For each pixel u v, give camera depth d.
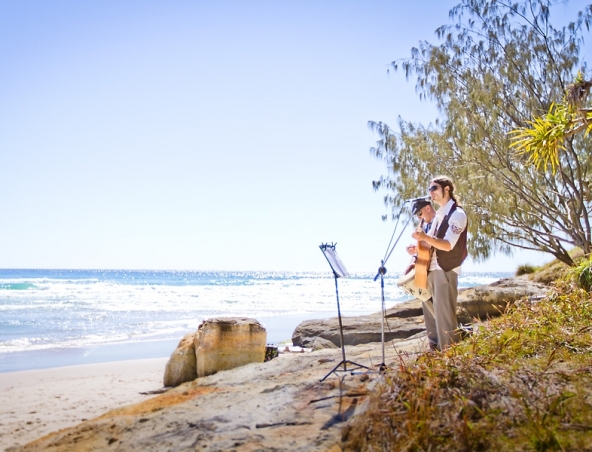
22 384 7.17
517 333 4.56
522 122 12.74
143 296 33.59
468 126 12.96
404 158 13.10
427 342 5.93
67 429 4.01
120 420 3.91
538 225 13.02
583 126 7.59
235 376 5.38
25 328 16.19
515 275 15.53
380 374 3.97
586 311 5.26
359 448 2.83
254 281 76.75
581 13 12.81
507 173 13.10
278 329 16.55
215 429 3.35
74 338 14.05
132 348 12.33
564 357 3.81
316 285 63.91
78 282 56.94
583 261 7.66
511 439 2.58
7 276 80.94
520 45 13.09
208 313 22.67
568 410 2.77
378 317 9.86
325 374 4.58
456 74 13.39
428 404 2.92
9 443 4.19
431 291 4.87
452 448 2.59
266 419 3.43
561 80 12.84
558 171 12.59
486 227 12.39
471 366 3.42
